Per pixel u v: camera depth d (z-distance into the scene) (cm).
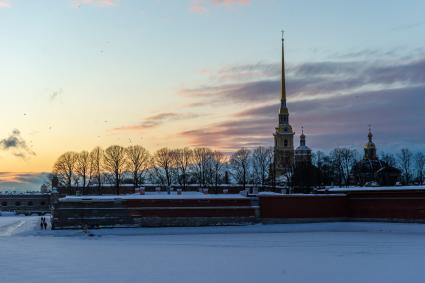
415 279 5156
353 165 19488
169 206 10744
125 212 10519
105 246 7912
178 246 7919
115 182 18775
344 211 11450
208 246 7925
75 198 10456
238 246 7919
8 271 5566
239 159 19850
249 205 11144
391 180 18238
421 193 10406
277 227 10794
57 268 5762
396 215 10725
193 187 17725
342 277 5269
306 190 16738
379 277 5259
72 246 7875
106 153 19212
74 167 18912
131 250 7394
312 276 5325
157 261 6303
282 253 7038
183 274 5425
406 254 6888
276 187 17812
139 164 19312
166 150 19825
